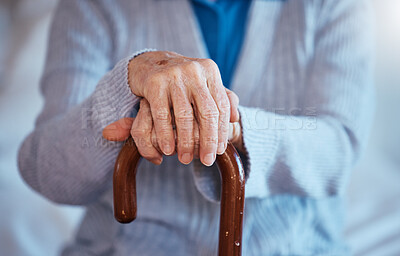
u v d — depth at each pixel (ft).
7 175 5.07
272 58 2.47
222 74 2.44
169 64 1.47
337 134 2.14
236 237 1.42
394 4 5.34
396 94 5.33
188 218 2.19
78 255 2.25
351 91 2.31
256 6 2.46
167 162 2.22
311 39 2.48
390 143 5.25
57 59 2.46
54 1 6.42
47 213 4.61
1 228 4.14
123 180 1.43
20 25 6.51
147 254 2.08
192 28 2.41
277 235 2.17
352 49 2.44
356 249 3.53
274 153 1.82
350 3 2.56
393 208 4.17
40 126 2.23
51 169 2.05
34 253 3.98
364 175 4.83
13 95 6.35
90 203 2.30
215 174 1.77
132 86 1.55
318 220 2.38
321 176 2.09
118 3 2.56
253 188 1.78
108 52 2.54
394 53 5.32
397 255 3.41
